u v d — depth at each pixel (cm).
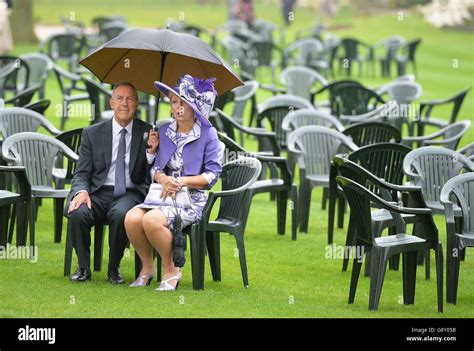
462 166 2067
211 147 1780
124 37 1820
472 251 2230
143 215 1758
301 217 2370
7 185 2264
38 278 1841
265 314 1667
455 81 5753
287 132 2638
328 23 9481
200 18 10325
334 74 5928
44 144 2069
